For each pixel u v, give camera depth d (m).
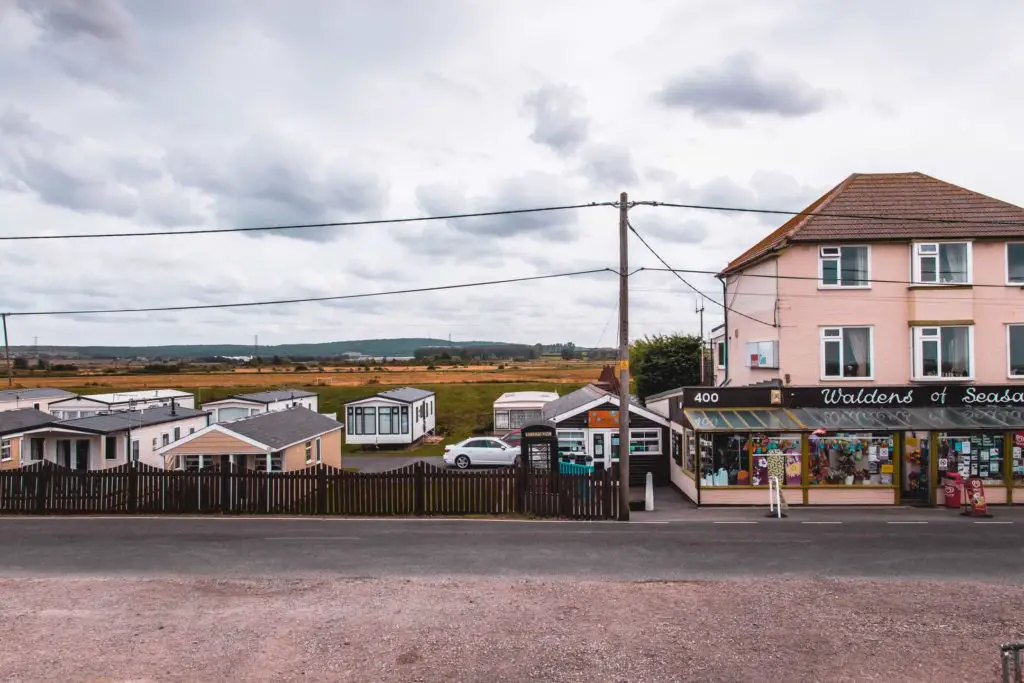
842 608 12.41
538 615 12.12
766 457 23.52
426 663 10.13
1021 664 9.96
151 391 49.62
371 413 47.47
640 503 23.95
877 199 26.22
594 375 104.88
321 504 21.98
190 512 22.17
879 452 23.47
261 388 78.94
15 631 11.43
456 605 12.66
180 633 11.32
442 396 73.75
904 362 24.97
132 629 11.51
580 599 12.97
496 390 78.38
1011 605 12.53
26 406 43.53
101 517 21.59
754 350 28.12
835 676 9.67
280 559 16.11
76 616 12.16
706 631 11.34
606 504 21.14
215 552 16.83
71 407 42.28
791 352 25.28
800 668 9.93
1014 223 24.95
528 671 9.88
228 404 44.53
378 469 37.56
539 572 14.88
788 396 24.36
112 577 14.67
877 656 10.33
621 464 21.06
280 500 22.12
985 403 24.09
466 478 21.84
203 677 9.66
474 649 10.63
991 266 24.84
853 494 23.30
